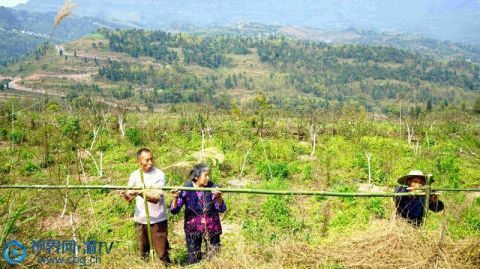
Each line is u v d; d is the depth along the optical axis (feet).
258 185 45.68
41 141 57.16
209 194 22.53
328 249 19.88
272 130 86.17
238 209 36.35
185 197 22.74
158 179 22.86
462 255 18.93
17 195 22.79
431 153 65.26
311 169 53.42
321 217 32.73
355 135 81.71
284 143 72.13
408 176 23.97
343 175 51.67
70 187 19.72
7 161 39.68
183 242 28.68
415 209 23.75
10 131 65.87
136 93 647.56
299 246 20.04
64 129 60.95
